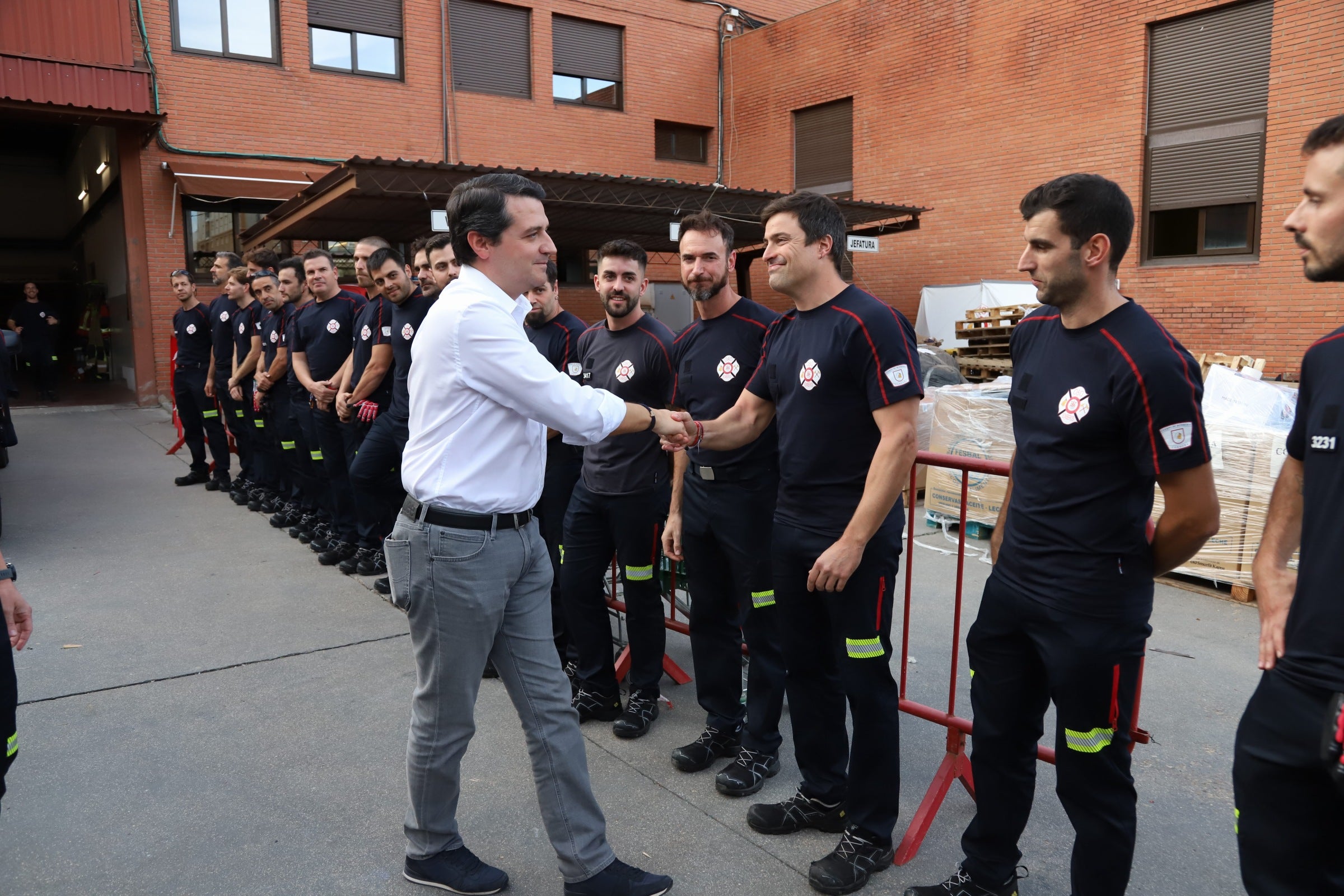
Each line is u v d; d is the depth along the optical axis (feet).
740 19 57.52
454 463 7.11
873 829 7.98
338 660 13.07
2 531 20.02
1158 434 5.84
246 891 7.84
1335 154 4.83
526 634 7.63
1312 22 33.30
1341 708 4.64
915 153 47.52
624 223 41.50
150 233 39.32
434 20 46.11
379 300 16.62
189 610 15.16
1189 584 16.67
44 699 11.71
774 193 38.99
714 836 8.73
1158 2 37.50
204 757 10.23
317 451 19.01
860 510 7.40
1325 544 5.00
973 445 19.52
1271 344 34.96
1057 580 6.38
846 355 7.55
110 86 35.76
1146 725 11.10
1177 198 37.88
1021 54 42.55
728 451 9.33
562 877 7.98
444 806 7.79
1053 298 6.28
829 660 8.49
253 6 41.19
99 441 32.01
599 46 52.34
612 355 10.98
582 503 10.91
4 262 57.98
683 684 12.51
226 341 23.70
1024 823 7.25
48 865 8.18
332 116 43.37
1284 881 5.19
